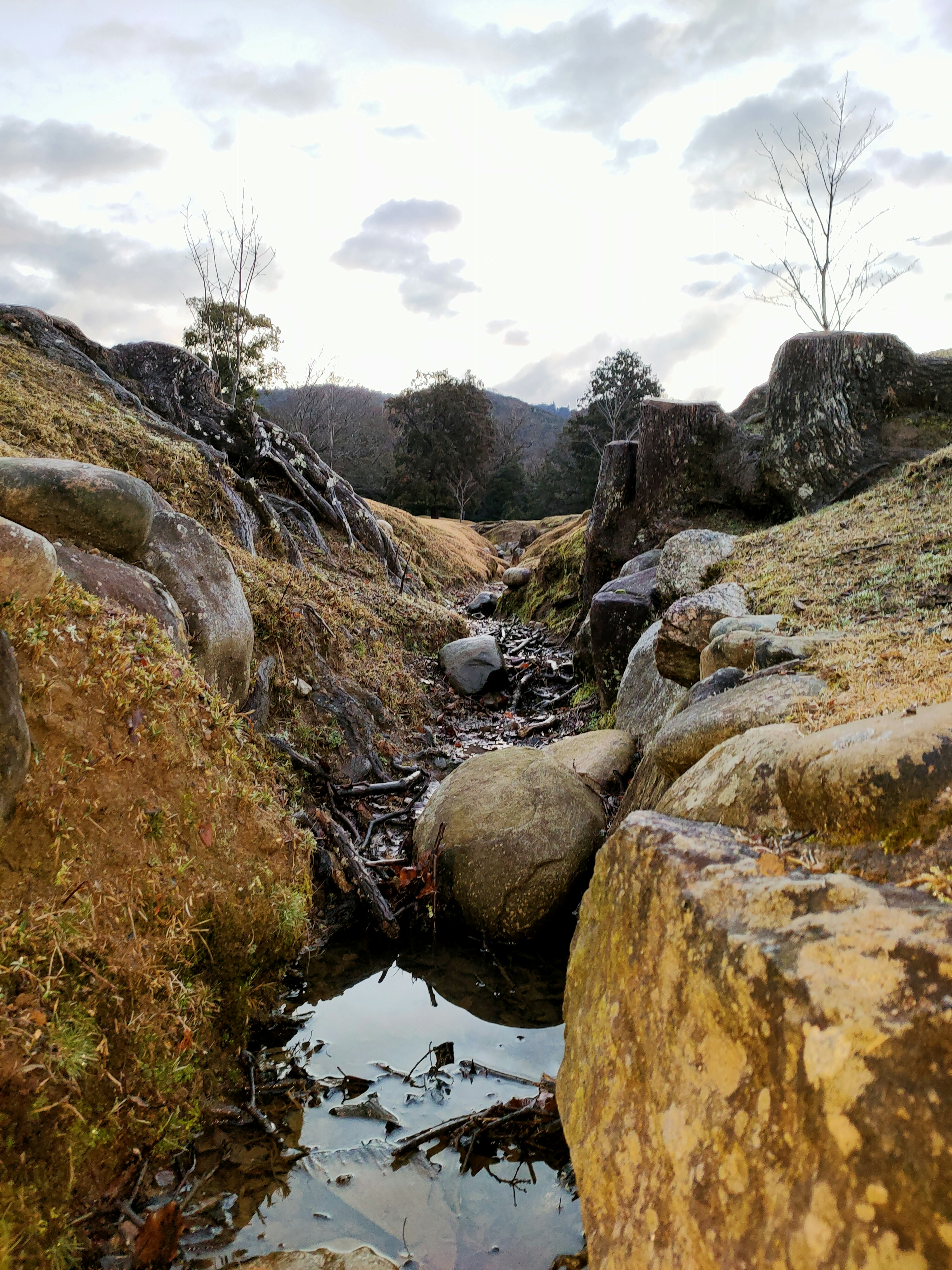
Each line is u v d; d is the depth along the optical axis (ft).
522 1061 11.43
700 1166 5.26
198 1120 9.39
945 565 17.04
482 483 188.44
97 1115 8.21
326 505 41.39
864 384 27.12
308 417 149.28
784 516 29.25
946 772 6.06
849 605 16.34
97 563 14.29
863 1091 4.31
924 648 11.03
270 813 13.89
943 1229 3.85
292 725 20.67
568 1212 8.61
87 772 10.23
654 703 19.49
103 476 14.62
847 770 6.49
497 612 55.06
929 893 5.47
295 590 27.78
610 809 16.31
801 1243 4.33
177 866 10.86
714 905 6.10
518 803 15.40
